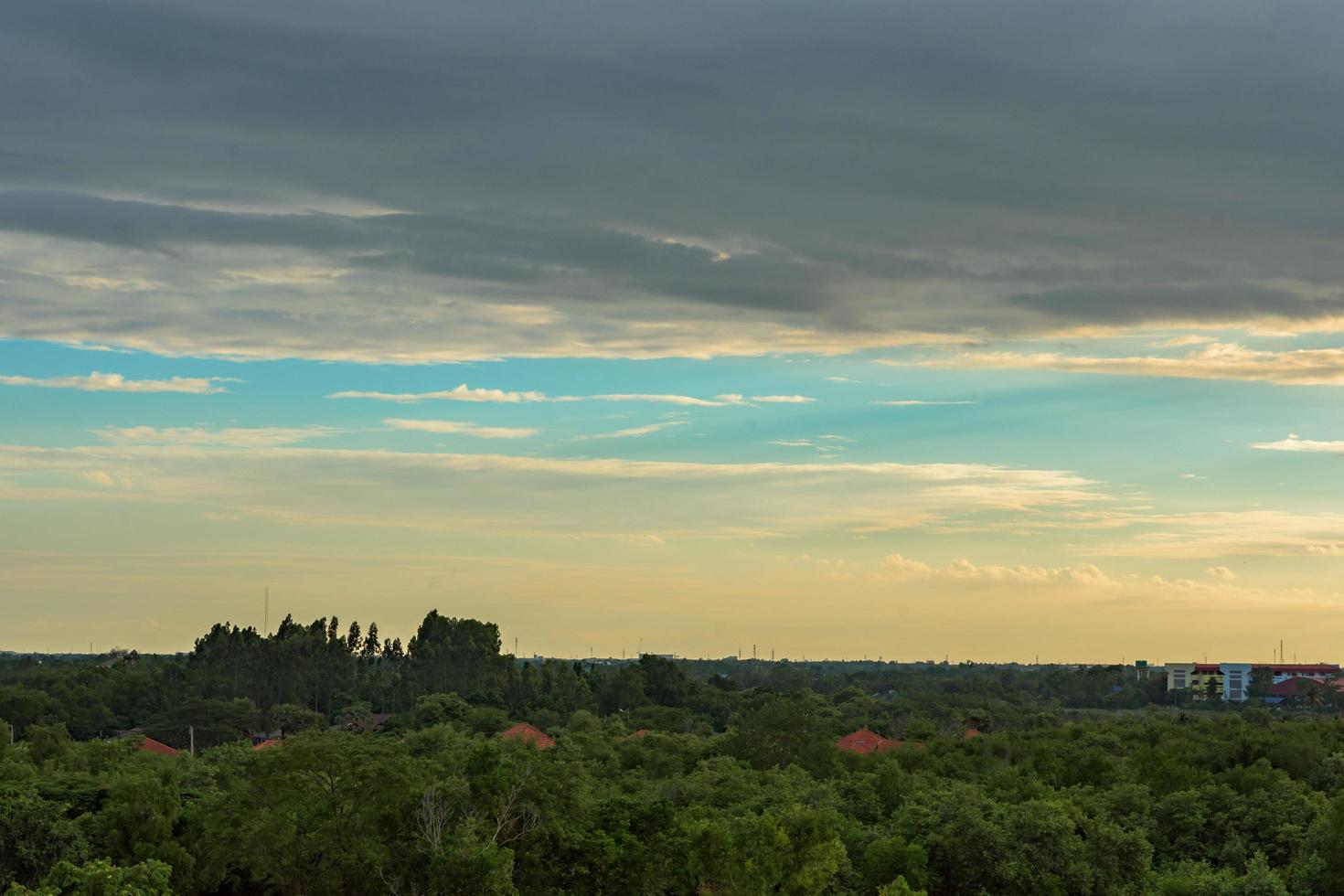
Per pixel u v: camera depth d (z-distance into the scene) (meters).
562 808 83.00
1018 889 91.50
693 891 84.19
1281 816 107.00
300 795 79.50
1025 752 160.25
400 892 77.56
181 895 89.06
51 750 155.25
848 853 97.06
